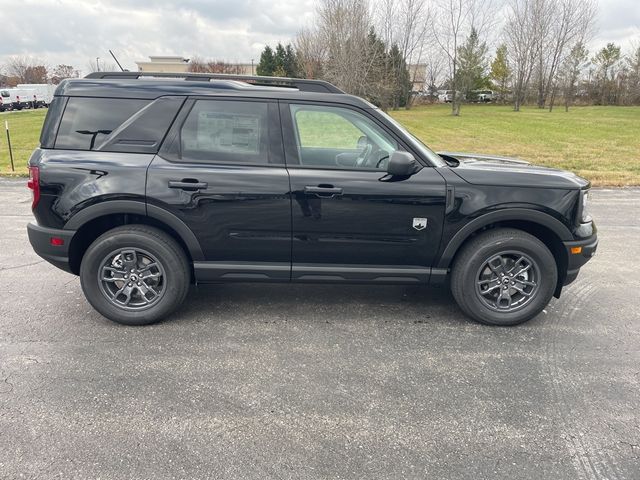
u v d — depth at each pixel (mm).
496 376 3086
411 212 3518
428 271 3689
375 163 3666
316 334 3631
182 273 3652
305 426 2594
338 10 36562
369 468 2303
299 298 4305
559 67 48906
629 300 4301
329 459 2355
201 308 4062
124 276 3664
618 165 12883
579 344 3510
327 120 3635
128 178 3439
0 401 2744
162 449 2398
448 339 3578
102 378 2998
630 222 7168
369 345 3477
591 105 55438
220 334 3607
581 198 3596
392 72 40875
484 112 45469
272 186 3463
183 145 3520
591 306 4176
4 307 3998
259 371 3115
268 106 3562
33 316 3842
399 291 4504
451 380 3041
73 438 2461
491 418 2676
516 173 3621
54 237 3512
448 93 55062
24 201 8156
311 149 3711
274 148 3541
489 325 3791
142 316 3670
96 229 3717
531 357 3324
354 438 2506
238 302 4195
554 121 32469
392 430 2572
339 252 3617
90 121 3531
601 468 2314
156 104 3527
